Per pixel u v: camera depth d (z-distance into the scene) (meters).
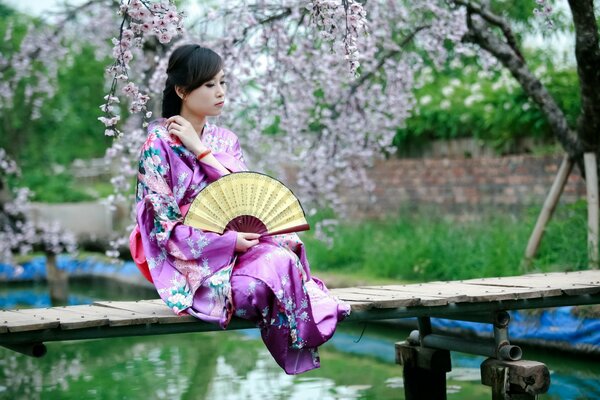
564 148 7.00
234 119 7.69
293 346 3.51
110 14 9.45
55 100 15.11
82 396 5.67
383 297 4.14
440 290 4.53
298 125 7.61
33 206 12.87
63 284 11.49
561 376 5.77
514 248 7.77
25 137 15.32
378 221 11.45
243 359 6.91
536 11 5.43
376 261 9.16
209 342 7.86
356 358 6.81
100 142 16.80
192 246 3.54
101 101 15.72
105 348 7.68
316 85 7.47
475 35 7.03
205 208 3.58
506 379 4.23
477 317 4.51
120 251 12.66
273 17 6.60
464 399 5.23
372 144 8.33
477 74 11.11
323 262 9.88
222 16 6.77
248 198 3.61
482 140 10.34
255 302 3.47
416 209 11.05
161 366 6.70
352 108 7.73
